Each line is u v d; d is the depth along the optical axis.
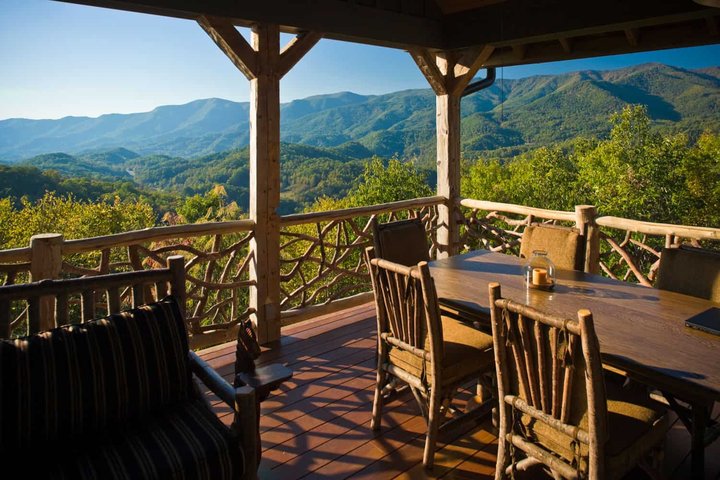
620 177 17.48
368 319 4.03
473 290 2.29
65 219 18.95
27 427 1.39
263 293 3.55
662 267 2.41
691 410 1.79
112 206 20.67
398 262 2.97
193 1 2.88
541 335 1.42
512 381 1.65
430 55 4.52
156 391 1.66
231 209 34.88
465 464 2.07
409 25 4.19
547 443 1.54
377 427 2.34
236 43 3.18
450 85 4.75
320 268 4.12
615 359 1.52
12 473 1.34
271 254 3.58
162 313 1.78
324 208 31.09
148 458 1.42
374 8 3.90
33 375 1.44
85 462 1.40
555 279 2.47
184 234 3.17
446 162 4.89
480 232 5.04
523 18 3.95
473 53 4.54
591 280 2.45
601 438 1.34
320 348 3.42
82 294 1.78
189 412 1.69
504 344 1.58
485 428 2.35
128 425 1.60
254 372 1.82
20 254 2.47
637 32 4.00
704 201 16.81
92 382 1.52
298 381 2.90
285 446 2.22
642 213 17.12
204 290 3.41
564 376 1.40
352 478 1.98
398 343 2.14
